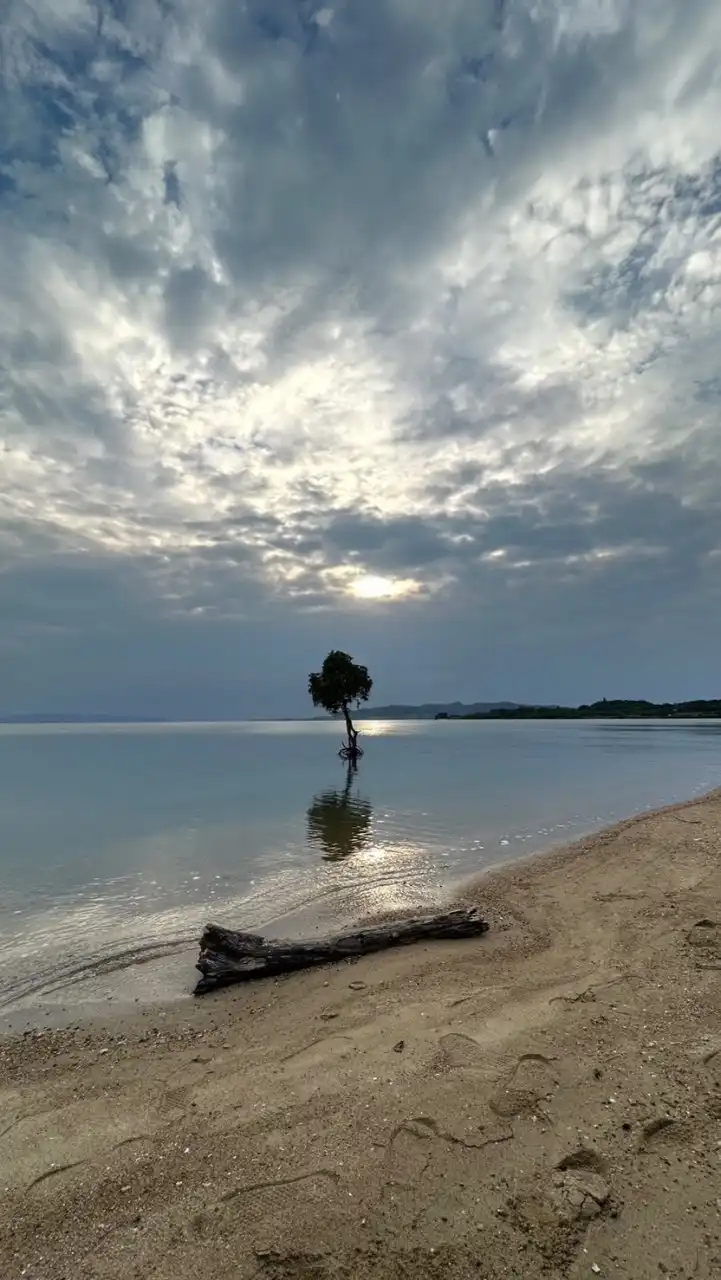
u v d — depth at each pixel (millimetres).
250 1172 4391
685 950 8164
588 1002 6859
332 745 80250
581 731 118188
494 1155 4402
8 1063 6652
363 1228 3795
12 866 15836
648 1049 5672
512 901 11797
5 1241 3881
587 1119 4738
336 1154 4520
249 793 30438
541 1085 5234
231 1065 6207
